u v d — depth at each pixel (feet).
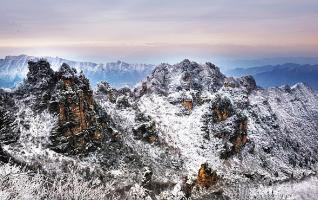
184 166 499.92
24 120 381.81
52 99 406.21
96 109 454.81
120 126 506.07
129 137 497.05
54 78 437.58
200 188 396.98
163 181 376.07
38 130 375.25
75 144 381.81
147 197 241.76
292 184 565.94
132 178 345.10
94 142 406.41
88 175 297.94
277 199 471.21
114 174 347.56
